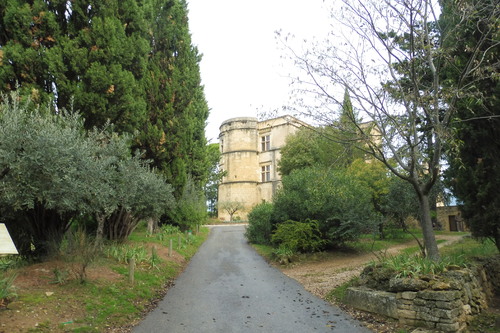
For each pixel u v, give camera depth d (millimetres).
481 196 7688
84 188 6785
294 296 8234
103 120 9969
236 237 23938
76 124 8000
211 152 40312
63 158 6133
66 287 6789
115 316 6180
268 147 45062
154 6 16625
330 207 14938
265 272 11719
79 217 10820
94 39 9906
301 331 5742
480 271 7715
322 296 8219
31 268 7496
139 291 7836
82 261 7457
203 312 6840
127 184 10094
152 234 17156
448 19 8000
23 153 5730
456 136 7336
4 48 8758
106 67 9953
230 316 6574
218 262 13797
